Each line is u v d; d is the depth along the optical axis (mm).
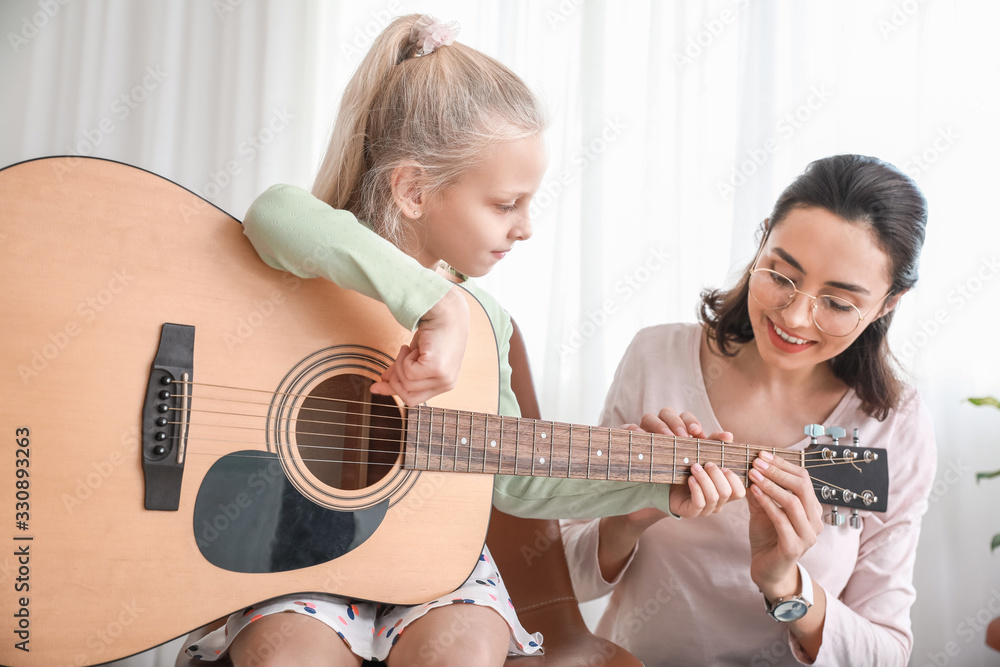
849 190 1259
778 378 1480
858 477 1327
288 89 2631
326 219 964
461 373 1138
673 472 1217
